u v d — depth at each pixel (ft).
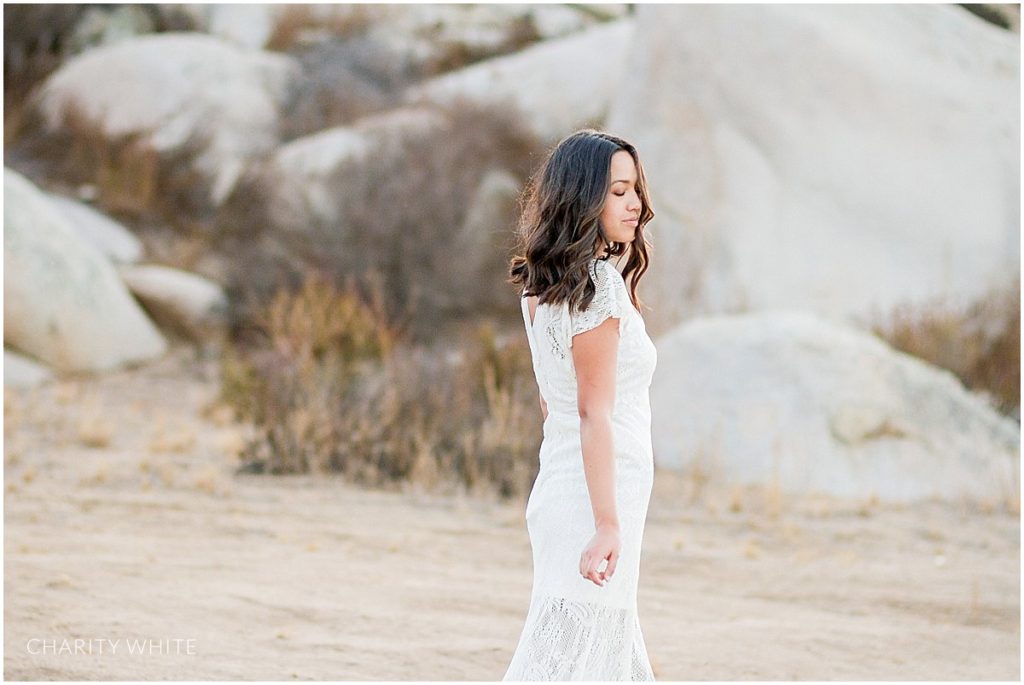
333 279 56.39
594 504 12.28
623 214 13.14
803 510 31.76
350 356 38.88
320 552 24.43
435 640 18.70
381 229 58.08
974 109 49.70
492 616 20.34
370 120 65.62
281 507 28.66
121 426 39.52
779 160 48.73
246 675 16.43
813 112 49.21
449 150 60.80
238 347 54.44
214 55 70.85
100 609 18.84
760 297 46.55
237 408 35.94
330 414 33.94
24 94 69.26
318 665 17.11
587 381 12.58
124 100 66.85
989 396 42.06
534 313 13.67
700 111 49.85
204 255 60.29
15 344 47.26
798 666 18.57
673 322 47.93
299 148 62.95
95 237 58.85
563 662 12.62
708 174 48.98
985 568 26.21
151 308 55.57
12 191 49.21
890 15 52.49
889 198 48.19
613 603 12.76
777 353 37.78
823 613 22.09
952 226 47.80
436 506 30.14
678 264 48.60
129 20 77.10
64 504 26.86
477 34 77.92
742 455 35.53
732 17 50.42
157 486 29.99
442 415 33.91
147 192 63.36
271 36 78.89
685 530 28.99
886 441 35.91
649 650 18.95
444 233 58.29
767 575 24.80
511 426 32.55
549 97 65.51
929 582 24.75
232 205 61.67
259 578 21.76
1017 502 32.50
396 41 76.28
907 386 37.47
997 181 48.49
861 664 18.93
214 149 65.62
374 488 31.96
